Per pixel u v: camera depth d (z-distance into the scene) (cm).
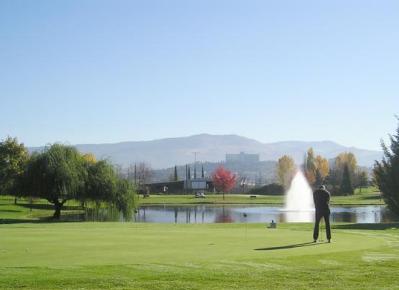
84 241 1952
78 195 5122
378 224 3875
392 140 5178
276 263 1454
